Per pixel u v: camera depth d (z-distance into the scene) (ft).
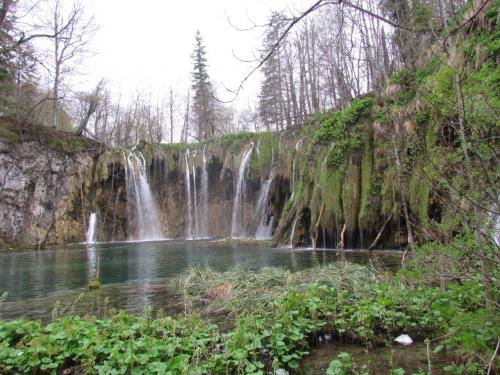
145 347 13.24
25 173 73.87
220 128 172.45
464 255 12.73
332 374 11.75
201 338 14.70
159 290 27.43
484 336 11.51
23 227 72.59
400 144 24.22
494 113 10.48
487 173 9.98
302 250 52.16
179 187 101.40
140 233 94.12
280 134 88.58
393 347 14.70
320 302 17.39
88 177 84.89
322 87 71.56
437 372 12.17
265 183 87.15
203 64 145.28
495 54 27.27
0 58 55.67
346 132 51.52
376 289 18.65
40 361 12.94
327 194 51.47
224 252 55.06
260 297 20.29
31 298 25.98
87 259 50.31
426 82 31.42
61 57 76.79
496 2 28.32
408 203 37.45
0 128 71.51
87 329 14.69
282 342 13.84
